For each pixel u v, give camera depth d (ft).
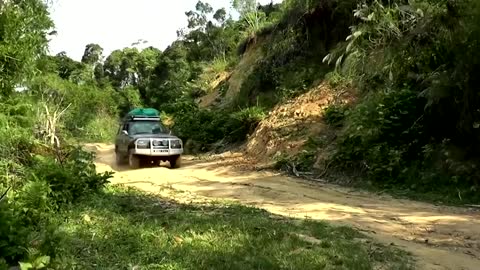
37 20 39.63
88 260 17.20
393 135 44.09
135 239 19.67
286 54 82.23
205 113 84.48
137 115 60.90
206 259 17.62
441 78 39.63
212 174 49.16
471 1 38.01
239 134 74.33
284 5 95.09
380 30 54.44
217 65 131.95
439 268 18.74
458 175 36.83
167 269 16.61
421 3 51.29
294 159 51.21
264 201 33.99
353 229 24.41
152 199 31.09
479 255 20.94
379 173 41.16
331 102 60.44
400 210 31.04
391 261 19.10
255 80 86.53
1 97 37.32
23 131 34.60
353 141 46.93
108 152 76.07
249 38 109.91
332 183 43.04
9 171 29.01
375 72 55.31
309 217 27.45
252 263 17.43
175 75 176.96
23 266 14.60
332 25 76.33
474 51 36.73
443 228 26.05
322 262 18.01
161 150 55.26
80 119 105.19
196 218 24.04
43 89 50.93
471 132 38.37
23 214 21.09
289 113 63.10
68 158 34.53
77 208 25.41
